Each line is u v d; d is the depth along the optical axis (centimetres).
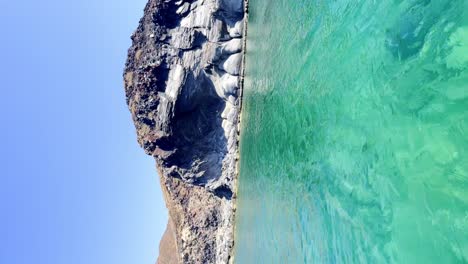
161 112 6188
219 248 5806
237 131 4559
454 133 910
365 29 1404
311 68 1931
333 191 1493
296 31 2298
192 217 6619
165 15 6438
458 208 854
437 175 933
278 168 2467
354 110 1394
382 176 1156
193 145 6172
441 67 1000
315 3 1966
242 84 4462
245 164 3853
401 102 1127
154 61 6425
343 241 1366
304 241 1800
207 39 5338
